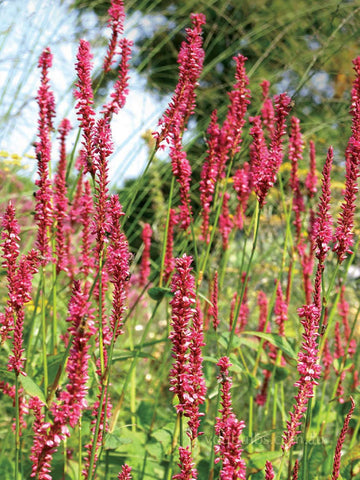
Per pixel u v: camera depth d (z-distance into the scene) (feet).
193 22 6.26
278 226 14.20
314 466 7.88
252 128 6.34
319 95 15.57
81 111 5.32
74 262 8.91
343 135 14.17
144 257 9.87
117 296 5.39
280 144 6.52
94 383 8.04
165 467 7.36
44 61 6.61
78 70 5.41
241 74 7.68
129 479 5.51
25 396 6.69
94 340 7.70
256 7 17.76
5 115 12.89
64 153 7.51
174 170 7.31
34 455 5.22
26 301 5.11
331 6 14.49
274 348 8.73
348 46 13.71
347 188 5.83
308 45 15.03
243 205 9.21
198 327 4.82
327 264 12.42
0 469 7.00
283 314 8.63
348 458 6.68
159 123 6.22
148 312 14.96
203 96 16.17
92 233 5.28
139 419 8.39
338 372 8.20
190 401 4.84
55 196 7.25
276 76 14.48
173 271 7.88
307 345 5.18
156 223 14.85
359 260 11.90
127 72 6.55
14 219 5.19
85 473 5.88
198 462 7.71
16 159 13.33
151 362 12.92
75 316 4.33
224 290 13.30
